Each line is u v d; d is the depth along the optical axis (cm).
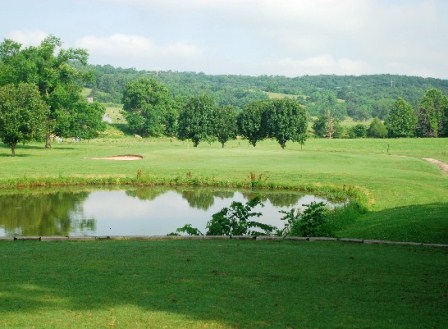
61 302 905
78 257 1286
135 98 14212
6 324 791
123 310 866
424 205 2677
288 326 801
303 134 9438
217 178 4275
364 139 12475
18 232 2414
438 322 823
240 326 800
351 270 1169
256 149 8281
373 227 2042
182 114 9294
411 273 1148
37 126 6288
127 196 3681
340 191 3662
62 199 3488
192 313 855
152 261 1245
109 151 7212
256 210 3088
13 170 4538
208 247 1452
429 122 13938
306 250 1412
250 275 1113
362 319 834
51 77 8088
